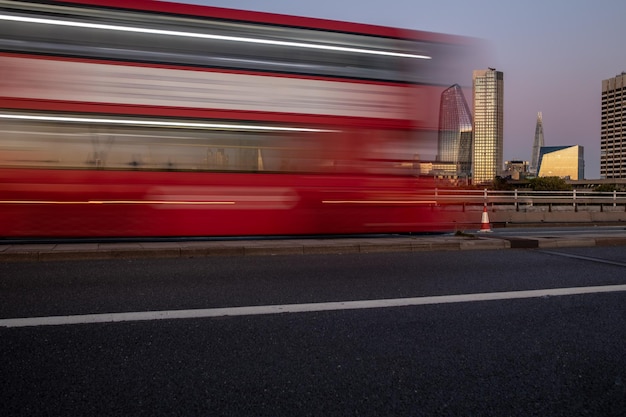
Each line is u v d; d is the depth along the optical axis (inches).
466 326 164.6
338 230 385.1
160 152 344.5
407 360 133.4
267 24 368.8
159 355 133.6
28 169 320.8
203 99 350.6
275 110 366.6
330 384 117.3
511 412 105.0
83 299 192.4
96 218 333.1
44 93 322.3
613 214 953.5
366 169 391.2
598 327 165.3
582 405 108.8
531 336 155.1
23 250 289.9
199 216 353.4
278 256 321.7
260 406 105.6
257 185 365.1
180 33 348.8
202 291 210.4
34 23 323.3
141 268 266.2
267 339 148.6
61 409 102.2
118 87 335.0
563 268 283.4
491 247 375.2
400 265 289.7
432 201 415.8
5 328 153.6
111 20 336.2
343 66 386.0
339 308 184.5
